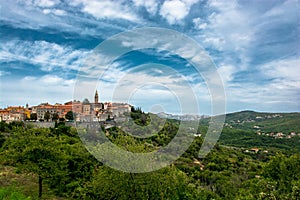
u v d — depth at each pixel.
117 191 14.72
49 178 20.95
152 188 14.91
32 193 20.31
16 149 21.88
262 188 16.03
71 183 20.72
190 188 18.11
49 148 21.58
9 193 9.10
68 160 22.25
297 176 17.92
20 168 20.61
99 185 15.68
